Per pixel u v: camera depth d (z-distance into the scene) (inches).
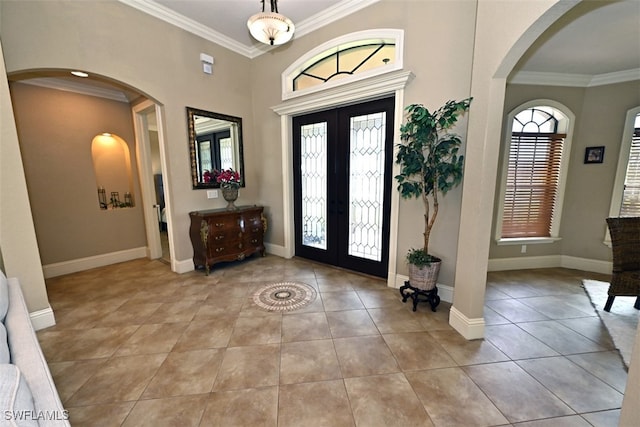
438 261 97.7
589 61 119.7
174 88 127.4
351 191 136.3
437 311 100.0
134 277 134.5
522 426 54.7
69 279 132.9
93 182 150.6
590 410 58.4
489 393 62.9
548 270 146.3
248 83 161.6
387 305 104.6
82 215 146.9
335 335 85.4
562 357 75.3
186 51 130.5
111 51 105.6
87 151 147.6
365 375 68.6
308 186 154.3
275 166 161.5
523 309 102.7
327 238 149.9
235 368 71.1
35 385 34.7
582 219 144.3
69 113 140.4
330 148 140.2
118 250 161.5
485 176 75.9
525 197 145.6
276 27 97.3
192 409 58.9
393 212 116.0
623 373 69.4
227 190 145.3
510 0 64.3
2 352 37.7
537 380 66.9
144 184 163.2
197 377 68.0
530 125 142.3
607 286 124.4
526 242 146.6
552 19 57.3
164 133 127.0
